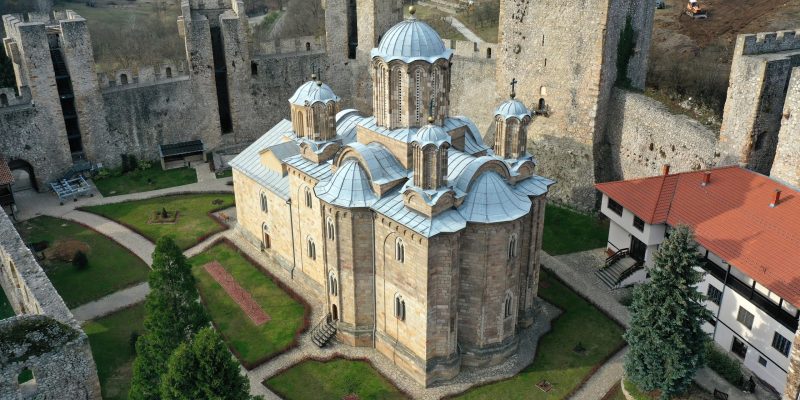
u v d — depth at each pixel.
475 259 45.25
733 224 50.75
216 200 76.94
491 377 47.81
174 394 34.28
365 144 51.38
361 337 50.91
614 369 48.66
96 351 51.53
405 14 141.25
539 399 45.69
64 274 62.22
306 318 54.34
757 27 90.75
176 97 84.69
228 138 89.75
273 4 174.62
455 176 46.28
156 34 133.75
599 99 68.25
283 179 59.59
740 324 48.72
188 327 40.72
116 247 67.06
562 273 60.44
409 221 43.81
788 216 48.84
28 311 50.91
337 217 47.44
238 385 35.41
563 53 69.06
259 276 61.31
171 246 40.25
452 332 46.62
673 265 43.19
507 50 74.19
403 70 46.41
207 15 86.62
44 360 40.28
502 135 49.66
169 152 85.56
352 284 49.38
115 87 81.94
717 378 47.75
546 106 72.69
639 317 44.94
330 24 89.06
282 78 90.25
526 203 46.22
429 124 43.62
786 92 55.09
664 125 64.56
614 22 66.25
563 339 51.75
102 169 82.69
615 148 71.31
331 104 54.72
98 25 136.62
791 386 41.75
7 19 79.44
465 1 147.25
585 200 71.19
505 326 48.62
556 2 67.81
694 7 98.19
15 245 52.94
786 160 54.03
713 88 79.00
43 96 75.88
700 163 61.31
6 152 75.38
